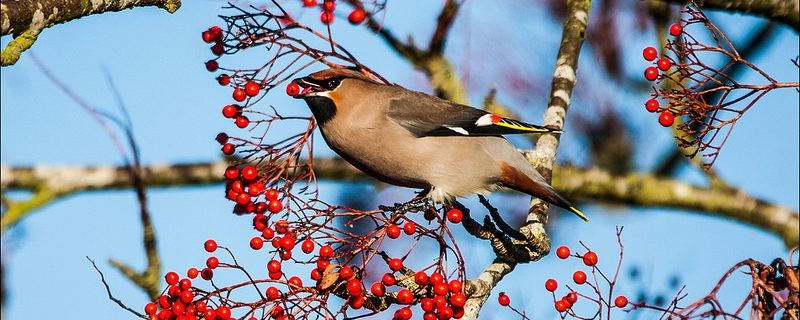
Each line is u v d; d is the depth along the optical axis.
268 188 10.27
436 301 9.21
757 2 12.72
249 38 10.58
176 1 9.91
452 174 11.49
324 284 9.08
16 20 8.86
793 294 8.52
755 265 8.75
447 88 13.66
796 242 14.53
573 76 12.40
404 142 11.46
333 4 10.84
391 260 9.46
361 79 11.57
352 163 11.91
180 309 9.10
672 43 9.98
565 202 11.38
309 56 10.93
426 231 9.62
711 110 9.95
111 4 9.47
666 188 14.56
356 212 9.66
